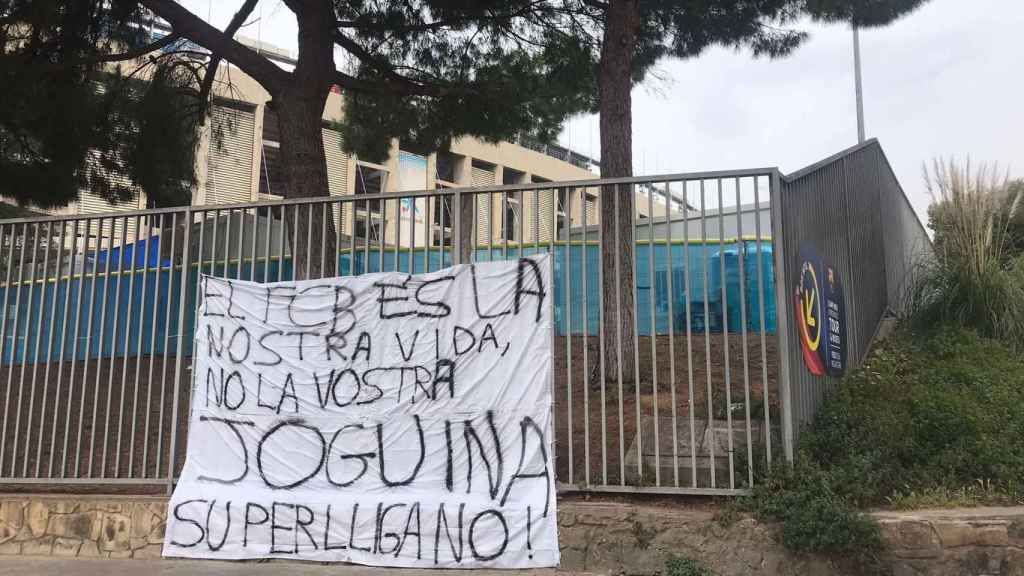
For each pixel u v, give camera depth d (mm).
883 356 8102
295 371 5859
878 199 10031
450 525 5273
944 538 4543
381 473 5527
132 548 5781
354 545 5406
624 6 8383
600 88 8445
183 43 10711
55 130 9992
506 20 10281
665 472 5434
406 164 31391
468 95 10656
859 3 9258
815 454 5316
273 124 25781
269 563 5488
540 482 5250
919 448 5785
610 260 7375
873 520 4590
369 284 5875
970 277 8648
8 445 7777
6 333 6898
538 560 5090
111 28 10141
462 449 5438
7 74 8859
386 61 10875
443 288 5723
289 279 7922
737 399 6387
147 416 6098
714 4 9898
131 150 10742
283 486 5660
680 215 7188
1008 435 6016
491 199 5812
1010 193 8992
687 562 4750
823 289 6711
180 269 7258
